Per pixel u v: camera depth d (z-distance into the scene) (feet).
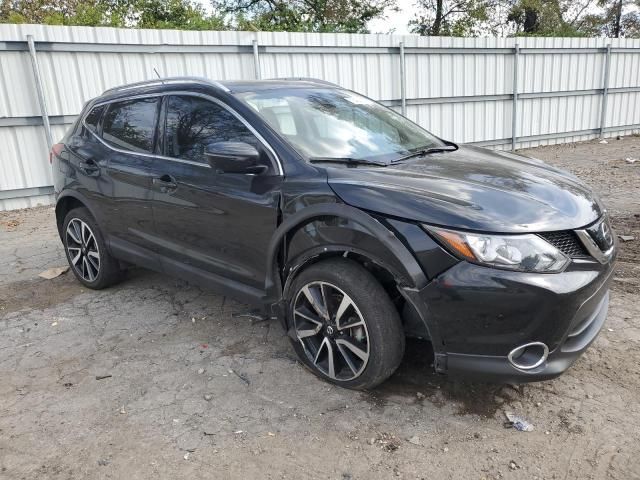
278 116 11.51
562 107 49.03
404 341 9.50
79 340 12.87
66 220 16.08
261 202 10.52
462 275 8.27
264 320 13.47
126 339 12.81
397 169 10.30
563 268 8.40
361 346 9.63
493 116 45.55
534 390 10.00
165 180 12.50
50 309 14.84
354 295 9.37
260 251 10.82
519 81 45.78
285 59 35.12
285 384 10.55
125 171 13.60
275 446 8.81
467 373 8.68
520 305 8.08
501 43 43.83
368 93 38.99
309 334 10.41
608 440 8.60
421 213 8.66
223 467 8.39
